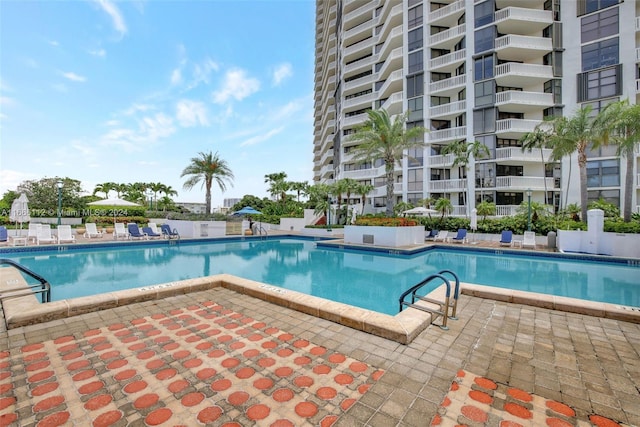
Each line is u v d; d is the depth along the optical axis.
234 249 16.22
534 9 22.14
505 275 9.81
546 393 2.64
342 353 3.36
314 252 15.19
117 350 3.37
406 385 2.73
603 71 20.09
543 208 18.36
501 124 22.06
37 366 2.99
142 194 54.91
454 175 24.95
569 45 21.42
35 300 4.57
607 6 20.03
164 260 12.26
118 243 15.10
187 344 3.56
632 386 2.77
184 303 5.13
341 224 26.86
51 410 2.32
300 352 3.38
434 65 25.14
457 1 24.12
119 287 7.74
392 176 16.70
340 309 4.41
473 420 2.27
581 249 13.09
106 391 2.58
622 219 14.45
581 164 16.05
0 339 3.58
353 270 10.68
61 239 14.63
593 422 2.28
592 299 7.14
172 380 2.77
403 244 15.48
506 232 16.20
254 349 3.44
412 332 3.70
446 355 3.32
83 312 4.47
